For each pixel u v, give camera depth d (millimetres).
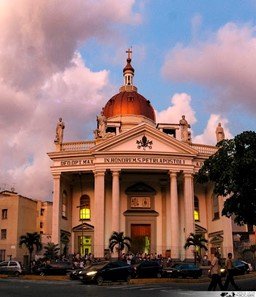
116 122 63844
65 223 56812
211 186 58625
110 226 55531
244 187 24859
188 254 50281
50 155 55188
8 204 63812
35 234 52000
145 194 58719
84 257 49625
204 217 59719
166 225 57594
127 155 53656
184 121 58062
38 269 41406
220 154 26516
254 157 24656
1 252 62594
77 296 20688
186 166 54250
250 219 25750
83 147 56469
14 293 22266
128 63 74438
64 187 57875
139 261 41156
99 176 53281
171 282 33750
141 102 68438
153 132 54469
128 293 22672
